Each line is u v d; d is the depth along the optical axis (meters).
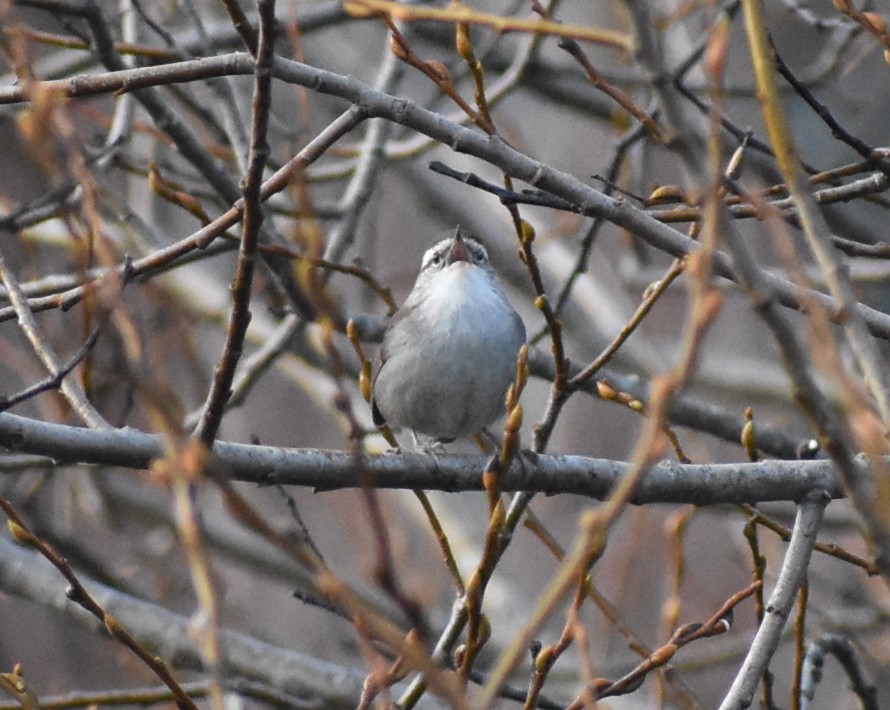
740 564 15.07
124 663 13.05
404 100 8.42
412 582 16.12
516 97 20.55
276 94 19.06
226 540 16.81
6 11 5.92
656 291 8.82
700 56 12.62
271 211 12.17
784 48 18.30
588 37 5.94
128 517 17.48
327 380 16.23
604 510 5.15
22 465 12.09
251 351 17.14
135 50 10.63
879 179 8.86
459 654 7.87
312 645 18.41
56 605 12.35
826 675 16.14
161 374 11.97
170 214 18.86
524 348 6.88
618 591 15.83
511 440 6.85
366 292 16.14
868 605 15.62
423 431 11.56
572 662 15.41
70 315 14.09
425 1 14.98
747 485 9.03
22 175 15.56
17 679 7.51
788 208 8.80
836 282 5.91
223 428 20.89
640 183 14.09
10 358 13.92
